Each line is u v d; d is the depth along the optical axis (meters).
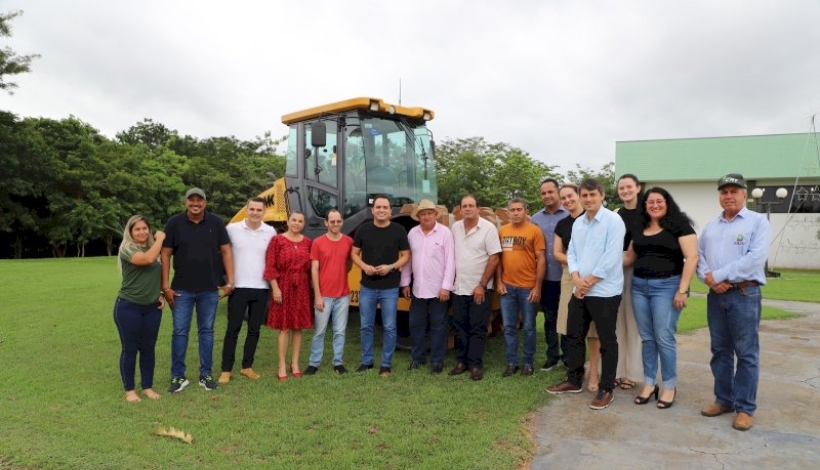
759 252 3.99
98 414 4.30
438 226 5.54
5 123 23.36
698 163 26.25
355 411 4.40
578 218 4.69
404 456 3.58
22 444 3.69
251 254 5.28
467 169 22.19
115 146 28.59
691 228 4.40
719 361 4.35
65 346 6.48
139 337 4.69
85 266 17.58
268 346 6.71
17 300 9.92
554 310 5.60
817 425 4.18
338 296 5.50
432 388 5.00
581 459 3.60
